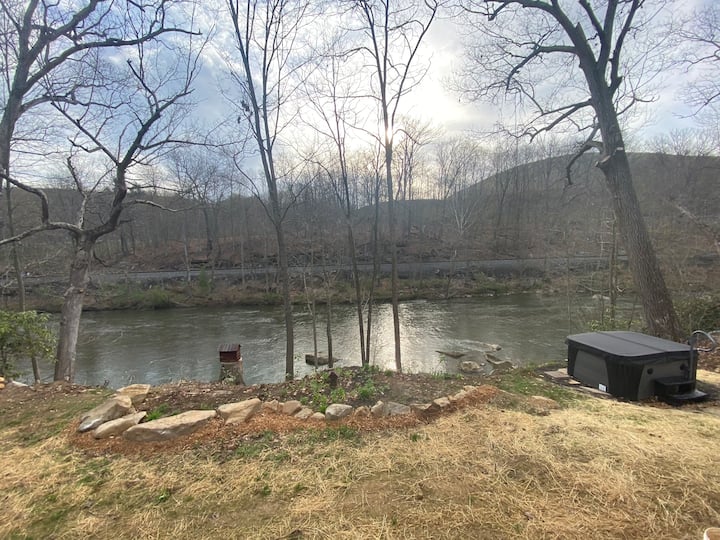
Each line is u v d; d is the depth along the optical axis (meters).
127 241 34.44
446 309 20.61
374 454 2.75
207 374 12.30
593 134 7.99
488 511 2.06
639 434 2.88
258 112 7.57
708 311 8.37
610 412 3.36
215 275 27.70
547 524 1.93
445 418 3.33
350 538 1.91
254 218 32.47
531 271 26.52
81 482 2.58
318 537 1.94
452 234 32.31
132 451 2.96
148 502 2.33
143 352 14.51
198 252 33.97
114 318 20.19
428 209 39.53
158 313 21.34
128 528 2.10
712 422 3.10
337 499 2.25
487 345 14.21
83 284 8.05
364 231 31.12
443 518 2.03
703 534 1.78
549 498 2.15
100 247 29.89
